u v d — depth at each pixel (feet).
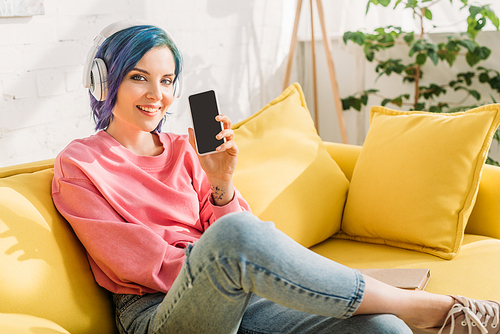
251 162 4.70
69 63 5.67
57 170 3.45
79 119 5.88
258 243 2.63
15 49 5.07
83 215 3.29
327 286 2.72
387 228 4.64
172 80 3.80
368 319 2.84
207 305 2.76
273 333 3.05
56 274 3.14
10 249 2.99
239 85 8.56
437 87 8.50
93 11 5.87
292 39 8.72
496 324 3.19
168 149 3.98
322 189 4.86
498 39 7.96
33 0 5.11
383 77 9.31
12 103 5.10
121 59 3.46
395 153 4.72
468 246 4.52
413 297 3.09
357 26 9.17
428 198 4.43
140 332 3.09
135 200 3.52
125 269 3.20
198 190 4.05
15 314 2.70
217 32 7.89
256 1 8.66
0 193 3.23
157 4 6.77
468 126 4.46
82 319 3.18
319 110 10.30
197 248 2.74
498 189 4.66
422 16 8.31
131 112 3.60
